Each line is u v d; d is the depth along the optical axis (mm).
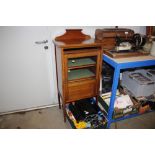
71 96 1808
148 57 1697
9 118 2086
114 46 1881
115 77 1598
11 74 1946
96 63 1750
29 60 1938
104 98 1997
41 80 2117
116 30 1874
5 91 2029
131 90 2076
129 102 1968
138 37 1826
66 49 1612
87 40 1814
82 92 1843
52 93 2266
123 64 1536
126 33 1886
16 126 1942
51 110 2254
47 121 2035
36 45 1880
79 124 1707
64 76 1641
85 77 1779
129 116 2008
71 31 1827
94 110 1859
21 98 2150
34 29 1791
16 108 2193
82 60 1829
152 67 2268
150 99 2053
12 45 1795
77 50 1605
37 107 2283
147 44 1809
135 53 1722
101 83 2076
